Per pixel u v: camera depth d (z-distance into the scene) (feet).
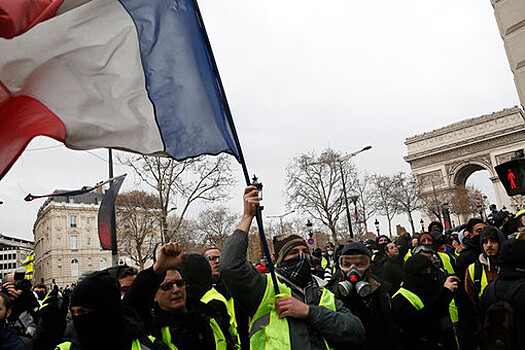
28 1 10.81
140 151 11.44
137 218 148.77
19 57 10.80
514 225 24.47
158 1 12.25
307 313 10.15
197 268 12.68
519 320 10.82
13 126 10.62
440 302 14.62
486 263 16.81
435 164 237.86
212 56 12.35
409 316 14.76
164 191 98.22
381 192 189.57
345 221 181.68
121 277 14.14
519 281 11.84
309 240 79.77
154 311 11.76
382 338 13.19
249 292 10.20
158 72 11.81
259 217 11.02
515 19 24.54
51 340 14.88
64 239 264.31
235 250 10.28
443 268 24.66
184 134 11.59
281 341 9.93
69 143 11.02
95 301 9.04
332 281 15.07
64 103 11.07
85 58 11.39
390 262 22.27
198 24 12.60
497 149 221.66
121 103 11.49
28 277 26.03
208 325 12.17
